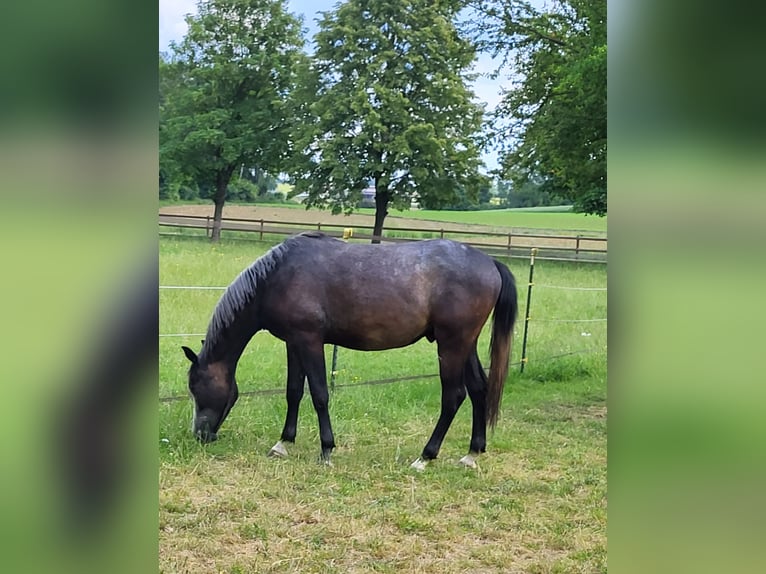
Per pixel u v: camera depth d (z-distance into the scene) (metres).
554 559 2.85
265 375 5.49
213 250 8.11
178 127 11.74
